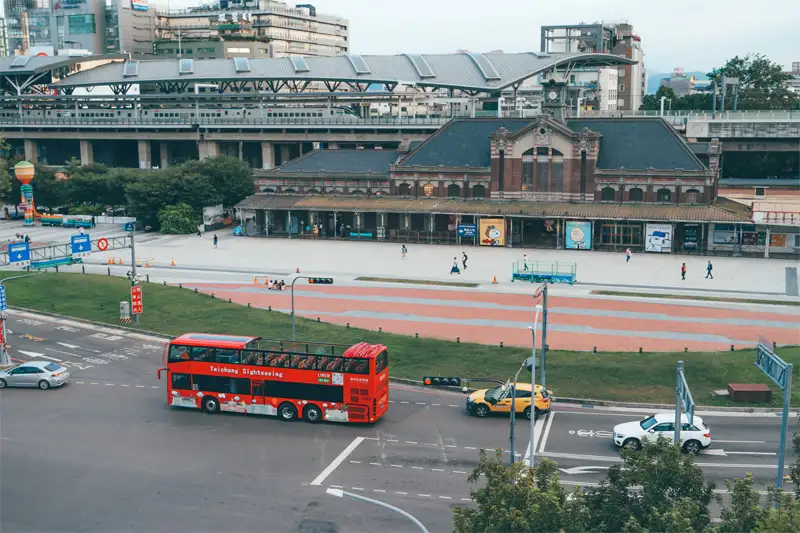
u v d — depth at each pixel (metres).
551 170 119.81
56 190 157.25
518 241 120.75
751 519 28.55
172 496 41.94
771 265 103.56
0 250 113.44
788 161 164.50
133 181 152.38
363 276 99.19
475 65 185.12
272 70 195.75
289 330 73.25
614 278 96.62
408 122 176.75
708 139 155.75
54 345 71.31
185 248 120.62
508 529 28.66
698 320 77.69
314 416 52.81
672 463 31.00
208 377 54.62
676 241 113.38
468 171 123.88
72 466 46.03
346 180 130.62
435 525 38.06
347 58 195.88
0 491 42.72
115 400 57.66
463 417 53.81
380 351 52.75
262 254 115.00
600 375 60.62
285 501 41.16
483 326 76.00
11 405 56.66
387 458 46.69
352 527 38.16
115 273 101.81
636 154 119.31
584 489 41.06
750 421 52.22
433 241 123.62
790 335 71.88
